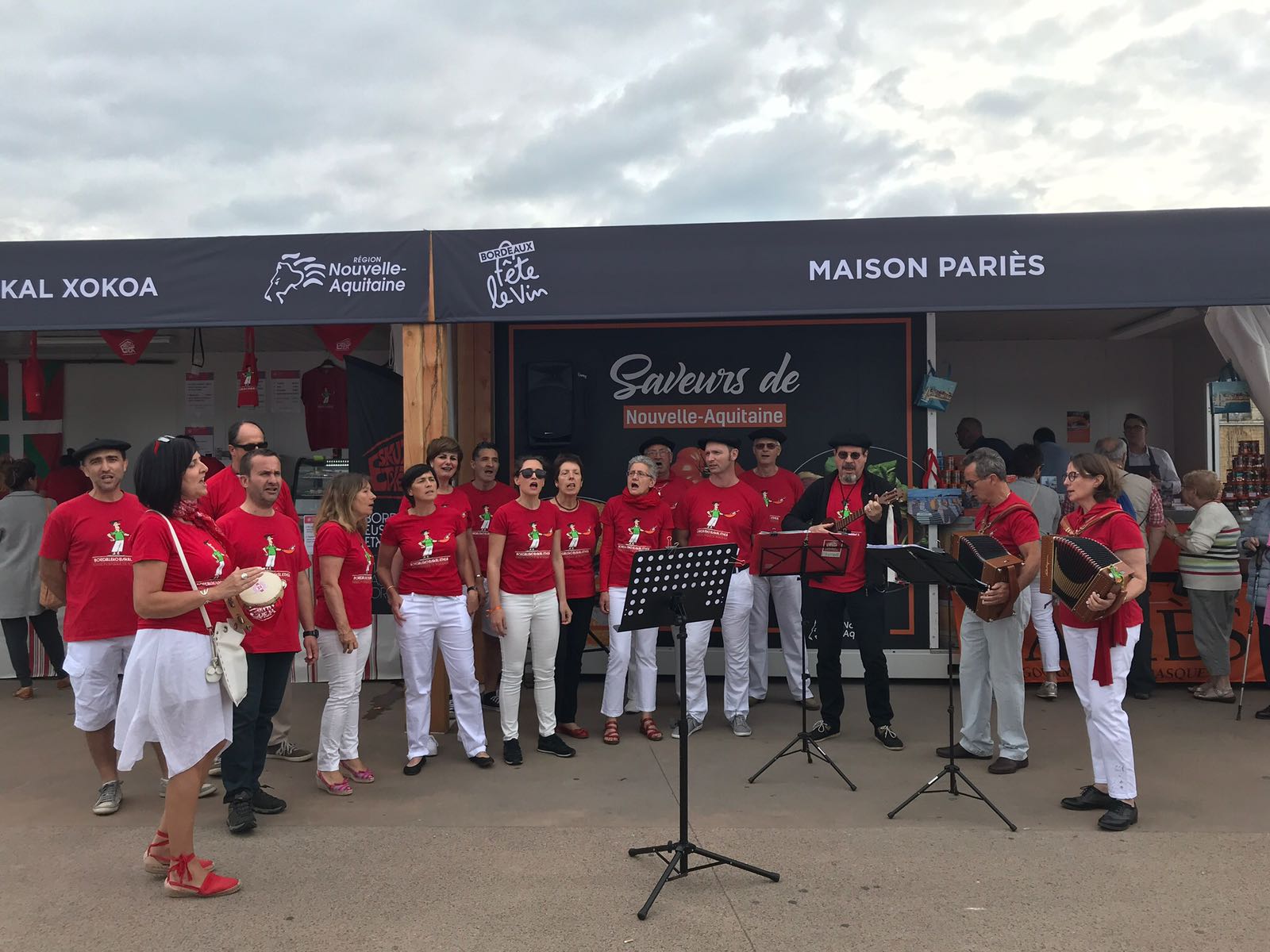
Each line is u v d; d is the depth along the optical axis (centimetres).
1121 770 436
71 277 581
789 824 443
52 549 470
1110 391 1090
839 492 589
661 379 753
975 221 560
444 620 530
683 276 573
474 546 595
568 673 595
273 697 459
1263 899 363
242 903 364
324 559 489
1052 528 707
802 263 568
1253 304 546
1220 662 668
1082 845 417
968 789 493
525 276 579
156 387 1038
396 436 748
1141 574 439
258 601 364
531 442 745
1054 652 686
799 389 745
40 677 768
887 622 734
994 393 1097
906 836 427
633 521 590
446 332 600
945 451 1098
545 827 441
